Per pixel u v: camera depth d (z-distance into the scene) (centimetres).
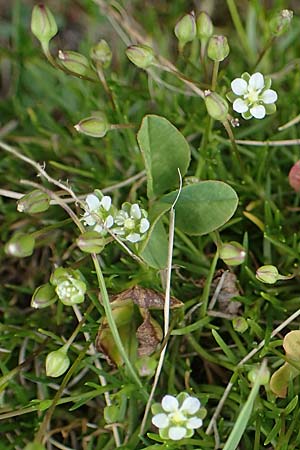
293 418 14
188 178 15
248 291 16
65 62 16
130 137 17
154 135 15
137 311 15
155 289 16
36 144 19
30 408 15
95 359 15
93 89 18
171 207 14
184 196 15
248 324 15
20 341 16
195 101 18
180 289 16
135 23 20
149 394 15
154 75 17
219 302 16
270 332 15
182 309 15
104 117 15
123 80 19
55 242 17
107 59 16
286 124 17
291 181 16
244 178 17
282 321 16
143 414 15
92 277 16
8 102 19
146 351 15
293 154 17
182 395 14
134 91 18
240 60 19
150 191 15
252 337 15
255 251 17
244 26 20
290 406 14
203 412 14
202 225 15
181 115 18
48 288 14
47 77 20
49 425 16
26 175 18
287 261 16
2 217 18
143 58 15
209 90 15
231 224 16
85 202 15
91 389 16
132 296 15
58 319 16
